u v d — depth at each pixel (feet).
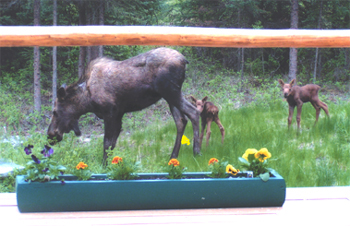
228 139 25.58
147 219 7.78
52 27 9.11
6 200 8.86
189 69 53.21
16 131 38.22
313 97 27.43
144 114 42.93
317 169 19.07
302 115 31.68
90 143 27.40
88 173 8.64
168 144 27.61
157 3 54.54
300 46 9.70
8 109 41.98
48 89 53.26
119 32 9.11
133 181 8.24
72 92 21.08
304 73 59.06
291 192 9.64
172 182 8.29
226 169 9.23
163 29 9.25
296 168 19.25
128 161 9.05
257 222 7.68
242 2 53.67
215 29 9.48
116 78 20.61
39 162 8.30
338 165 19.99
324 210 8.40
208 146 24.20
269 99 40.40
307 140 25.00
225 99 43.47
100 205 8.19
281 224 7.60
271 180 8.44
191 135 27.91
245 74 56.80
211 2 58.95
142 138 29.66
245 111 34.22
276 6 61.36
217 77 51.52
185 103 21.26
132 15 49.67
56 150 20.42
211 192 8.35
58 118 21.26
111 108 20.76
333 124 26.61
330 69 59.67
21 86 50.98
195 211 8.24
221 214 8.08
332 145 22.74
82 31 9.05
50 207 8.09
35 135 24.76
